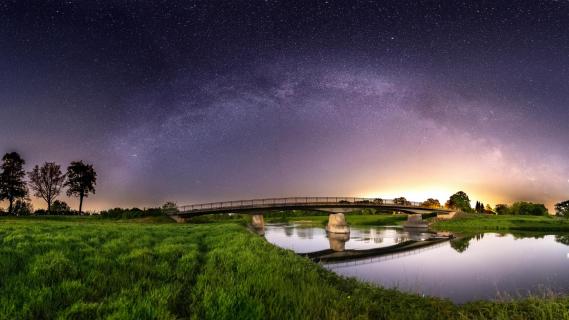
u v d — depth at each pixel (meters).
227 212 65.75
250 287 8.44
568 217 100.31
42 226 24.36
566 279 20.47
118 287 7.94
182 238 20.22
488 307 9.77
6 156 69.31
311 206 68.62
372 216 123.12
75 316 5.98
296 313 6.69
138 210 59.59
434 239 51.72
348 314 7.22
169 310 6.55
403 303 9.80
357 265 26.22
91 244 15.26
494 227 76.94
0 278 8.00
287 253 18.23
